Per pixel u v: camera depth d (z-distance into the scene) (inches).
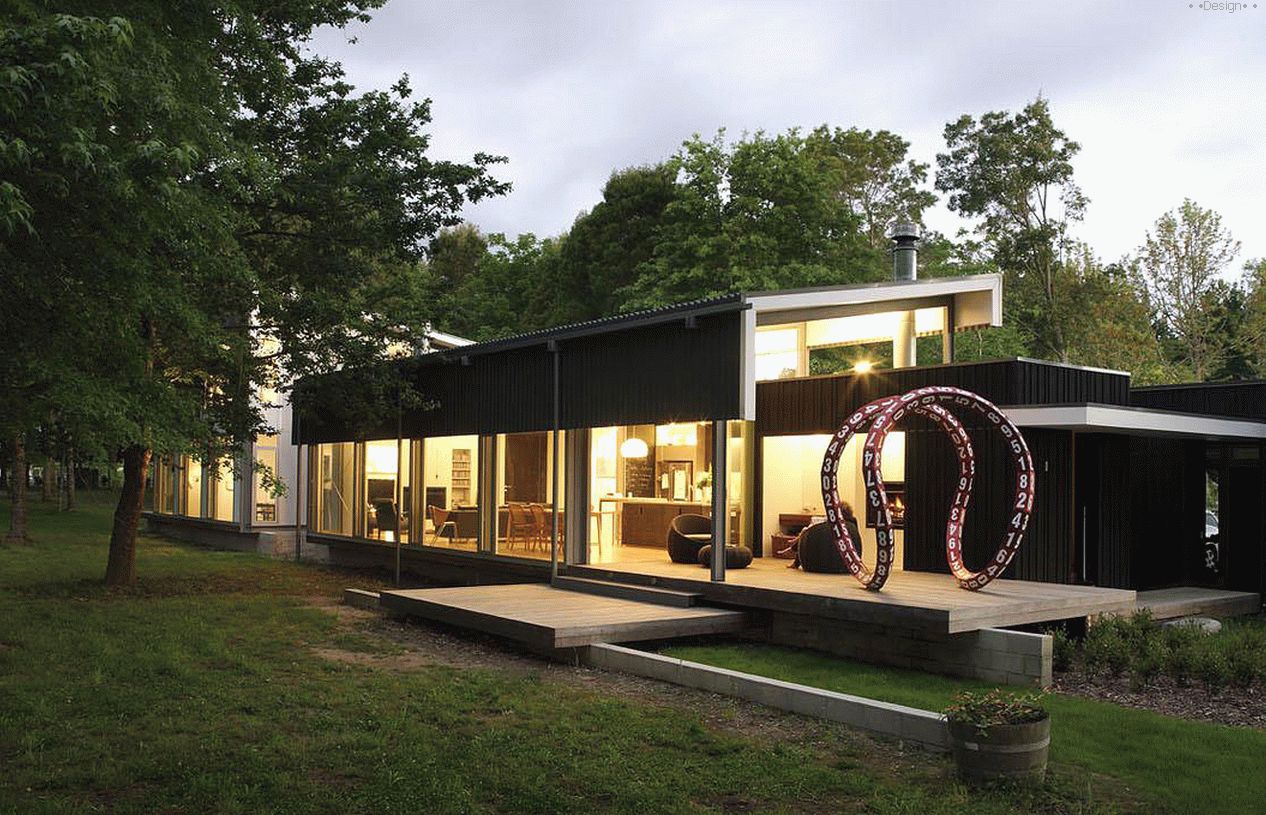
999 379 483.2
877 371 535.2
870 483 401.1
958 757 231.5
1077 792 223.9
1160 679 358.0
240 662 365.1
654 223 1326.3
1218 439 579.8
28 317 256.7
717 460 449.1
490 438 614.9
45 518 1162.6
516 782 225.6
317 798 213.8
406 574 696.4
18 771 229.1
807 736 272.1
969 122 1546.5
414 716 286.7
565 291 1409.9
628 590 469.7
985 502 479.8
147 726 272.1
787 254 1161.4
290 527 940.6
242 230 581.9
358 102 604.7
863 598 384.2
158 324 494.0
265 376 621.3
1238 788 229.6
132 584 601.9
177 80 293.3
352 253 618.8
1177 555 596.1
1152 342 1196.5
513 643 425.7
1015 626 372.5
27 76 182.5
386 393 666.2
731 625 428.8
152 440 366.0
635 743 261.1
